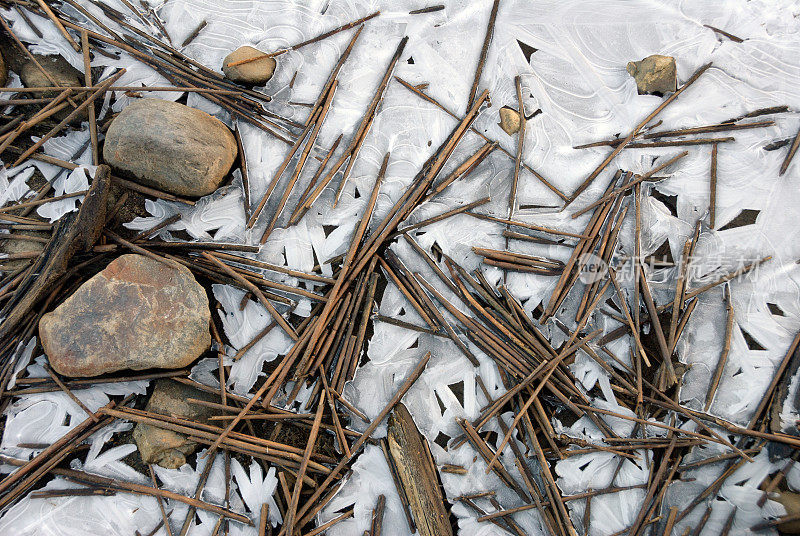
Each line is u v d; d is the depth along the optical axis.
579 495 0.57
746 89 0.61
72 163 0.59
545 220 0.60
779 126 0.61
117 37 0.60
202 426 0.56
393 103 0.61
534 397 0.57
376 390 0.59
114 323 0.55
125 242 0.57
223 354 0.58
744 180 0.60
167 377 0.57
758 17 0.61
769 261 0.60
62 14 0.60
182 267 0.57
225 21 0.61
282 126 0.61
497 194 0.61
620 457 0.58
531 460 0.58
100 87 0.59
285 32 0.61
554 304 0.59
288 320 0.59
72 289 0.58
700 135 0.61
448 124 0.61
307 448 0.56
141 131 0.56
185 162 0.56
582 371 0.59
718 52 0.61
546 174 0.61
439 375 0.59
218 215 0.60
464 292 0.59
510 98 0.61
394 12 0.62
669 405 0.58
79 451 0.57
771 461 0.57
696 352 0.59
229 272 0.58
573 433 0.59
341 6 0.62
